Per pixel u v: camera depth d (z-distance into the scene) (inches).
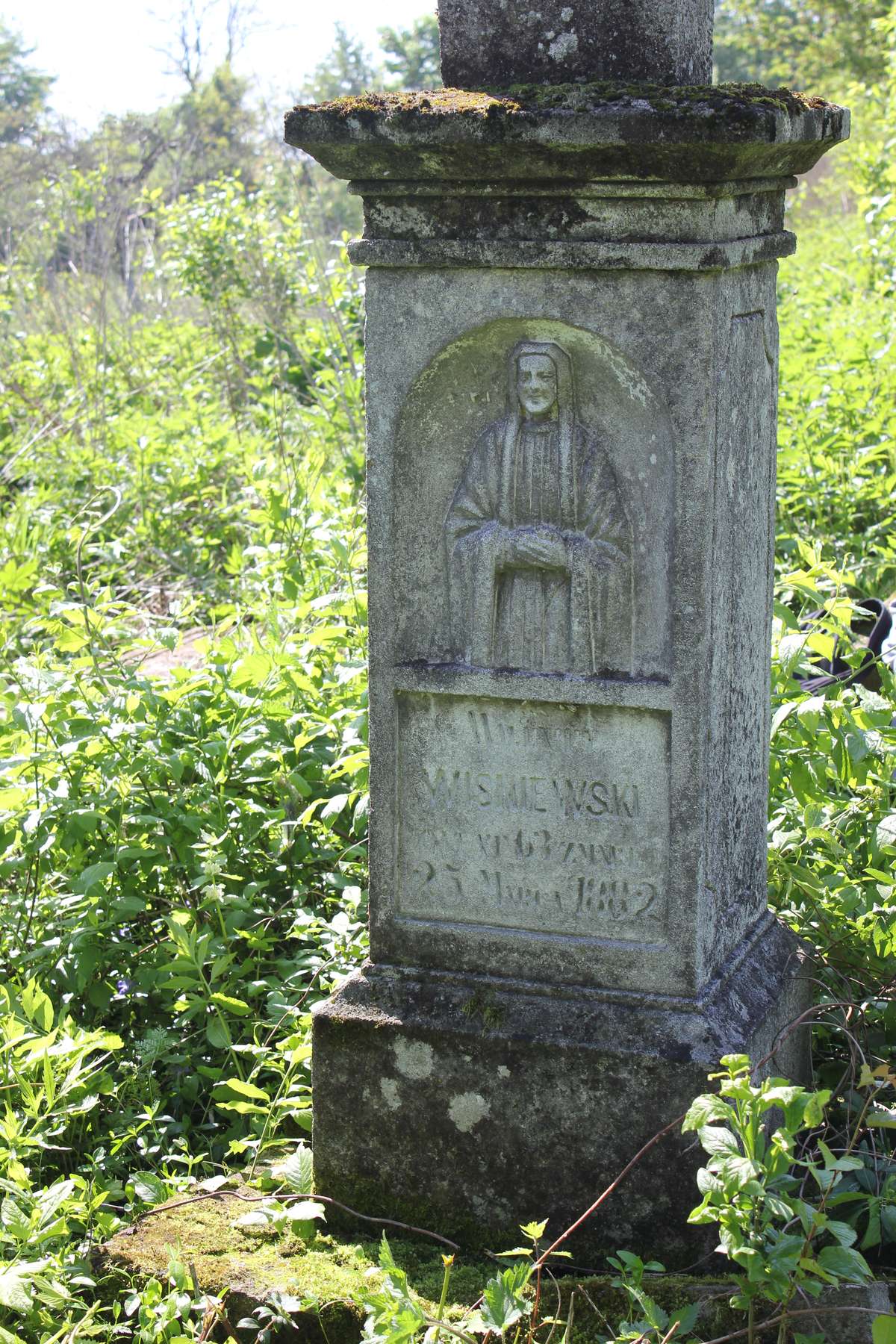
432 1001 120.0
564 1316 107.3
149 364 457.7
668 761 113.4
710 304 105.4
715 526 110.1
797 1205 95.4
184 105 994.1
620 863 116.0
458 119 103.5
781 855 145.6
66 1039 126.7
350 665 177.9
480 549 115.1
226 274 453.1
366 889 157.4
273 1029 138.3
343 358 387.5
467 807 119.8
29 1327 108.3
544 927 119.1
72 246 527.8
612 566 112.0
